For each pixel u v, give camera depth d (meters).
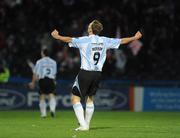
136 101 88.44
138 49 93.50
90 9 105.56
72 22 102.50
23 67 93.75
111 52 95.00
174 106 89.06
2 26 101.94
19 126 49.16
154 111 86.81
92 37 41.97
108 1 105.50
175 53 99.12
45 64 65.25
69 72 91.81
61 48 96.50
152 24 102.12
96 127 48.19
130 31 99.31
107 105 87.69
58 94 86.62
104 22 99.19
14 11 104.50
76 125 50.66
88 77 41.66
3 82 86.31
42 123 53.97
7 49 96.94
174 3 105.69
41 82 65.50
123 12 103.25
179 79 93.56
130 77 93.69
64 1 106.12
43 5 104.81
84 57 41.78
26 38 99.25
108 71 93.81
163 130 45.03
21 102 86.19
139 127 48.69
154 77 94.31
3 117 65.75
